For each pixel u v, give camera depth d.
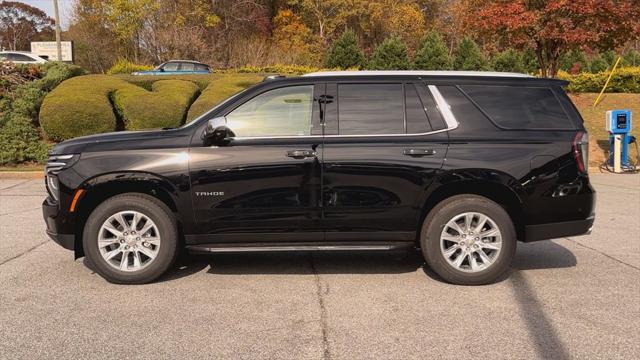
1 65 15.15
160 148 4.90
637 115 17.56
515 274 5.29
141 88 15.30
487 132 4.95
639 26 14.98
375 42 45.34
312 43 41.34
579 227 5.01
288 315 4.24
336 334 3.88
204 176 4.86
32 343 3.72
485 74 5.18
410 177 4.86
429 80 5.08
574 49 16.59
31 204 9.04
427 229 4.92
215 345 3.71
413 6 48.66
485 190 5.00
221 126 4.78
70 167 4.87
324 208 4.90
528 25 15.31
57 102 13.35
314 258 5.90
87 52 33.44
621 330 3.93
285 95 5.05
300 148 4.87
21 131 13.54
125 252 4.95
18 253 5.99
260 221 4.93
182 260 5.82
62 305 4.44
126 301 4.54
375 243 5.04
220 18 36.56
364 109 5.02
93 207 5.08
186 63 22.75
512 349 3.64
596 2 14.50
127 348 3.65
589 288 4.85
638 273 5.29
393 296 4.67
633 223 7.49
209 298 4.62
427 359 3.50
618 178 11.91
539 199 4.90
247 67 24.33
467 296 4.66
